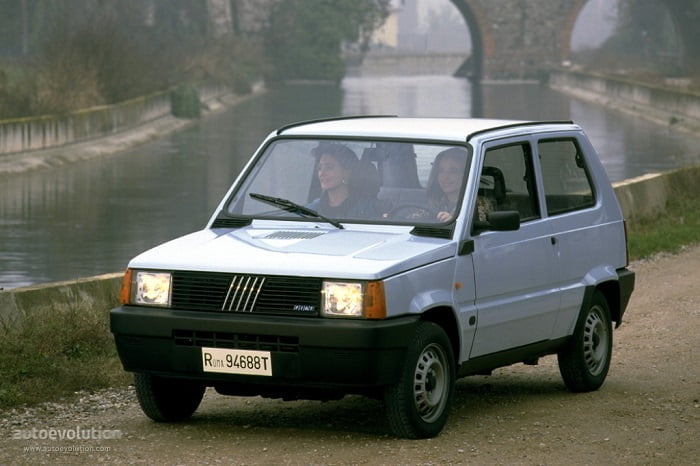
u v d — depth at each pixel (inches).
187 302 491.5
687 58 7509.8
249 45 6599.4
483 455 476.4
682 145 3257.9
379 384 474.3
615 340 759.7
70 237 1643.7
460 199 527.2
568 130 620.7
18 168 2546.8
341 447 489.1
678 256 1175.0
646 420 544.4
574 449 489.4
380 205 536.4
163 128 3700.8
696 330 781.3
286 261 484.7
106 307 784.3
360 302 471.2
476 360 536.7
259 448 488.4
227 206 555.2
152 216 1875.0
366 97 5556.1
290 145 565.6
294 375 474.6
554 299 580.1
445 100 5275.6
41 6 5275.6
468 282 520.4
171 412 534.6
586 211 617.0
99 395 606.2
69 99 3095.5
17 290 751.1
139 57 3954.2
